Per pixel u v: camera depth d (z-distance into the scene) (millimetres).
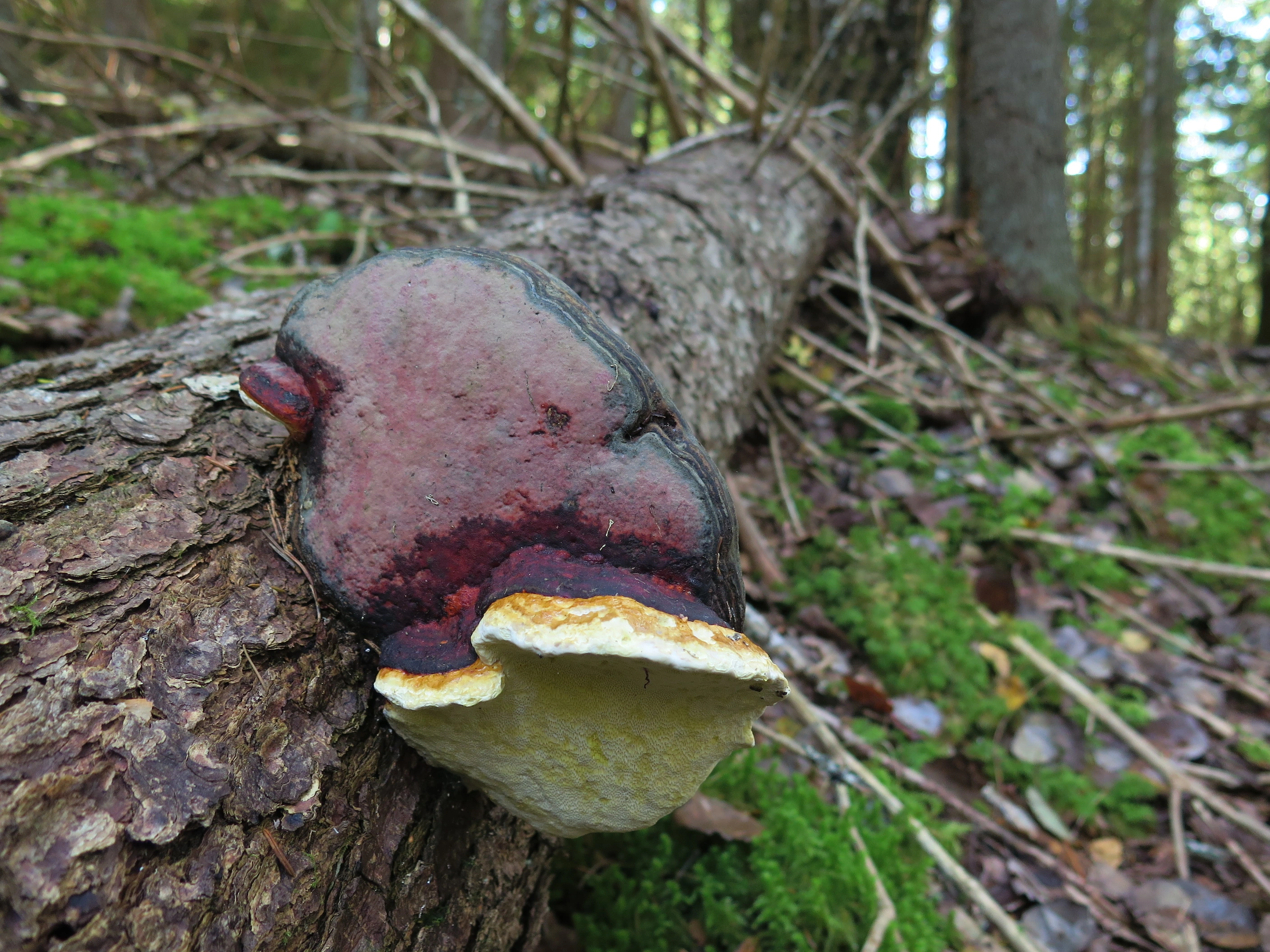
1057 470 842
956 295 1020
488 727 235
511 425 240
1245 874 467
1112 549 668
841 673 548
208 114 1060
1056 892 438
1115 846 482
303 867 218
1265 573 639
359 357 252
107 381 306
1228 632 674
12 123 965
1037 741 534
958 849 438
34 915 170
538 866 325
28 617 208
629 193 560
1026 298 1220
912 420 835
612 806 257
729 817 405
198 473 270
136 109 1078
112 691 204
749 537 610
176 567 238
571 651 193
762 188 720
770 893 370
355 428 250
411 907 254
